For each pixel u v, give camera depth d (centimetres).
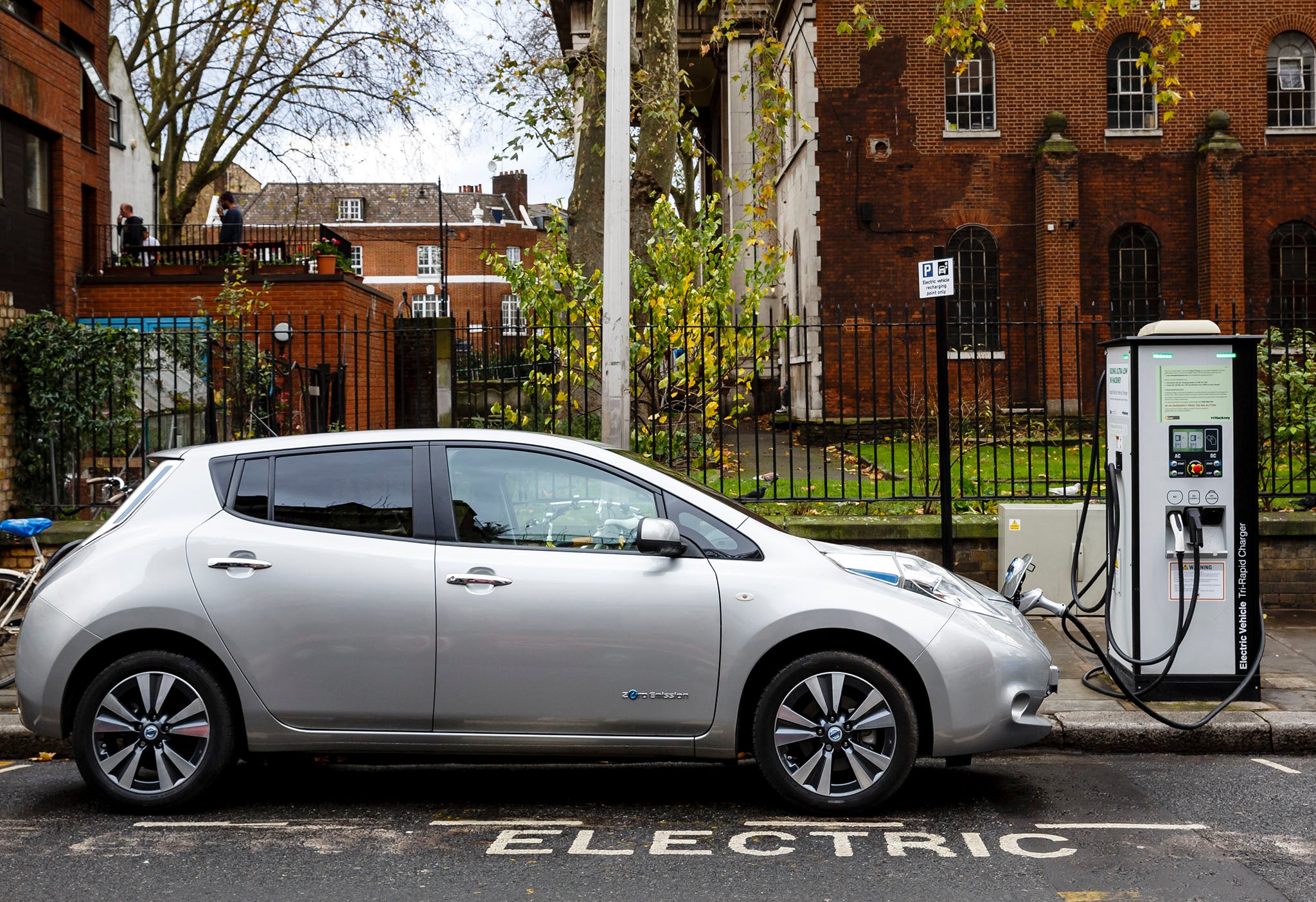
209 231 3044
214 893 414
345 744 500
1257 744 612
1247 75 2391
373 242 6800
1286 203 2395
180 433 1233
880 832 480
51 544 921
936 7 2333
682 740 496
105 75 2392
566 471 518
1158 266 2398
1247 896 406
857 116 2339
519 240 7025
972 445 1440
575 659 493
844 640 506
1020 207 2358
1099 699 664
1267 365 1018
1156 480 656
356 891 416
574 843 470
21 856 456
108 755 507
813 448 1888
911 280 2341
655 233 1228
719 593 494
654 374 1052
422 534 507
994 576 917
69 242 1917
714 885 420
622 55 832
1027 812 508
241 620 498
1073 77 2369
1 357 969
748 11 2634
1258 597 654
